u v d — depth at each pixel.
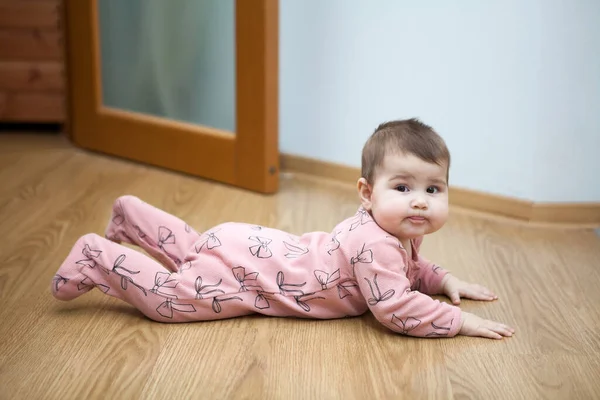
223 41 2.37
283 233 1.54
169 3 2.48
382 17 2.29
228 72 2.38
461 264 1.83
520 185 2.19
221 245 1.48
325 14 2.38
